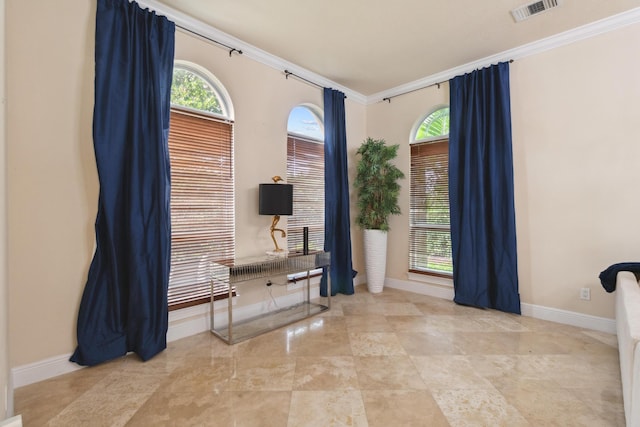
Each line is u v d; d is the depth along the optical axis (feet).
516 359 7.51
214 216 9.55
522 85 10.43
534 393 6.15
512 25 9.07
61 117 6.88
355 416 5.51
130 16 7.49
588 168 9.27
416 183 13.57
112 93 7.18
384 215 13.34
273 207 9.85
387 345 8.32
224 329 9.40
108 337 7.31
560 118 9.73
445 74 12.26
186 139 8.95
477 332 9.12
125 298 7.59
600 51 9.02
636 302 5.34
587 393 6.14
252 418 5.48
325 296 12.73
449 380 6.63
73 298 7.06
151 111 7.75
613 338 8.61
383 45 10.19
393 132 14.19
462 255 11.42
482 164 10.93
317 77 12.53
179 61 8.80
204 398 6.05
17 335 6.40
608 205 8.96
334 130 13.07
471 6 8.17
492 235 10.83
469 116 11.27
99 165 7.00
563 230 9.73
